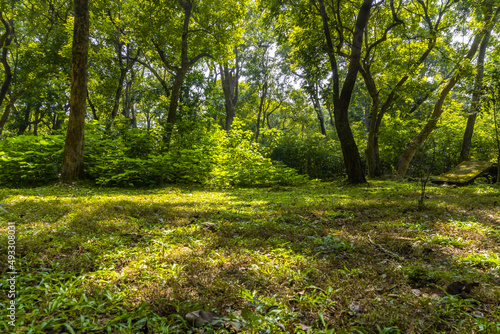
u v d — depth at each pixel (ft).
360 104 79.71
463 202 21.56
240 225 14.49
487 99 39.17
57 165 35.14
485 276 8.27
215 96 55.72
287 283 8.01
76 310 6.34
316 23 45.42
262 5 45.16
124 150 38.93
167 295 7.16
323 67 41.96
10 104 67.87
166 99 51.60
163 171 37.40
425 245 11.39
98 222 13.75
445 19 50.06
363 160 75.20
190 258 9.49
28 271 8.07
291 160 74.02
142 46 51.83
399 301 7.02
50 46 56.75
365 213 18.47
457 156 64.90
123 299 6.83
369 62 50.60
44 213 15.57
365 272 8.73
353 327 5.90
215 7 49.24
